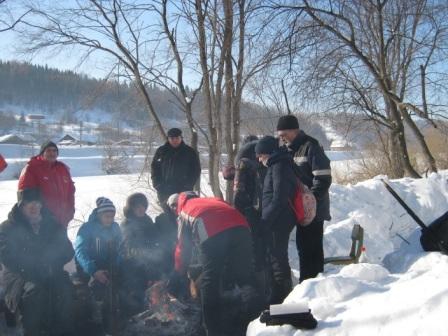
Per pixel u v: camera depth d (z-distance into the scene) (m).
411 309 2.88
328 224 7.12
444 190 8.03
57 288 4.52
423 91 10.88
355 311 3.12
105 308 4.65
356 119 10.91
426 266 4.29
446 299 2.84
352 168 13.93
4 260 4.35
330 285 3.50
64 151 47.34
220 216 4.20
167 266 5.30
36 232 4.56
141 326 4.55
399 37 10.35
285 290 4.36
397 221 7.29
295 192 4.27
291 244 6.36
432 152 13.13
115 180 21.48
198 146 8.42
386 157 12.70
